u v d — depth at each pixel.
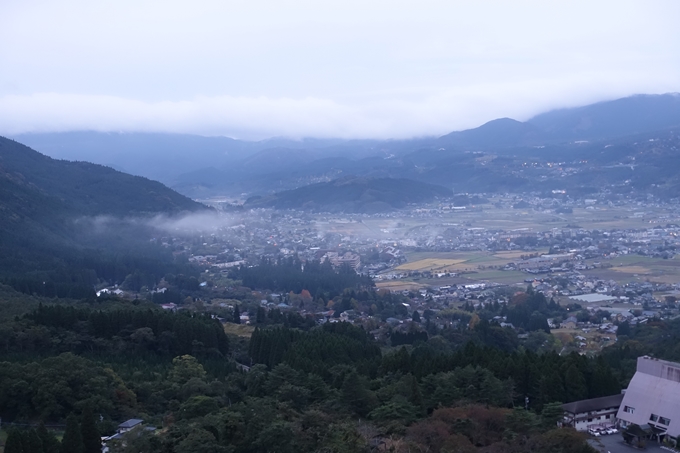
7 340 187.12
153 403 157.75
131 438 127.38
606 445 134.62
